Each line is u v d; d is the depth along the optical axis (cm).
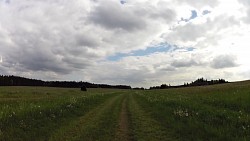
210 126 1248
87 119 1758
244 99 2188
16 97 4803
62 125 1498
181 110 1858
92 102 3281
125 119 1738
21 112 1698
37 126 1388
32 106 2061
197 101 2723
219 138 1045
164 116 1767
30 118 1542
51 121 1570
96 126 1455
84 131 1302
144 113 2078
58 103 2608
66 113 1961
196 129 1247
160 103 2734
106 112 2167
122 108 2517
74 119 1761
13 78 19550
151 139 1141
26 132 1238
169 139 1134
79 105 2608
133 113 2081
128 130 1345
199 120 1455
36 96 5228
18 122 1402
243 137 1029
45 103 2667
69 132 1288
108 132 1292
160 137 1176
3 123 1355
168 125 1441
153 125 1484
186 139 1105
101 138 1162
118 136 1206
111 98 4525
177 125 1376
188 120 1466
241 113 1548
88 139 1136
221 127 1227
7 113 1656
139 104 3025
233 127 1213
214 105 2248
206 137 1096
